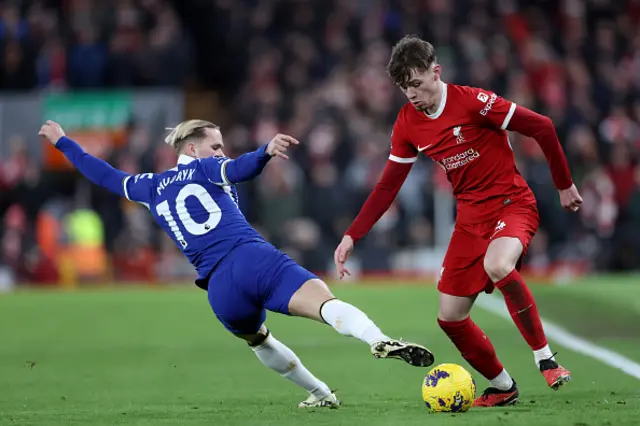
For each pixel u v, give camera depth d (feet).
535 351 68.74
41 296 161.58
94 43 212.64
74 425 61.87
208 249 65.10
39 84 207.10
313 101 205.26
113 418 65.16
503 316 132.67
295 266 63.67
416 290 160.35
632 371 88.63
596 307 134.31
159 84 209.05
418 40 69.15
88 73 207.51
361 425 58.23
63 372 96.68
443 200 187.62
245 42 235.40
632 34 241.76
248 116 210.79
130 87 208.44
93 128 187.62
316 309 61.82
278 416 63.98
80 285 184.24
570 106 210.59
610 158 203.51
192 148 68.44
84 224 184.85
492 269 67.36
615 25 238.27
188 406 73.36
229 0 238.89
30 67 207.31
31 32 209.87
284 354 68.85
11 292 169.27
